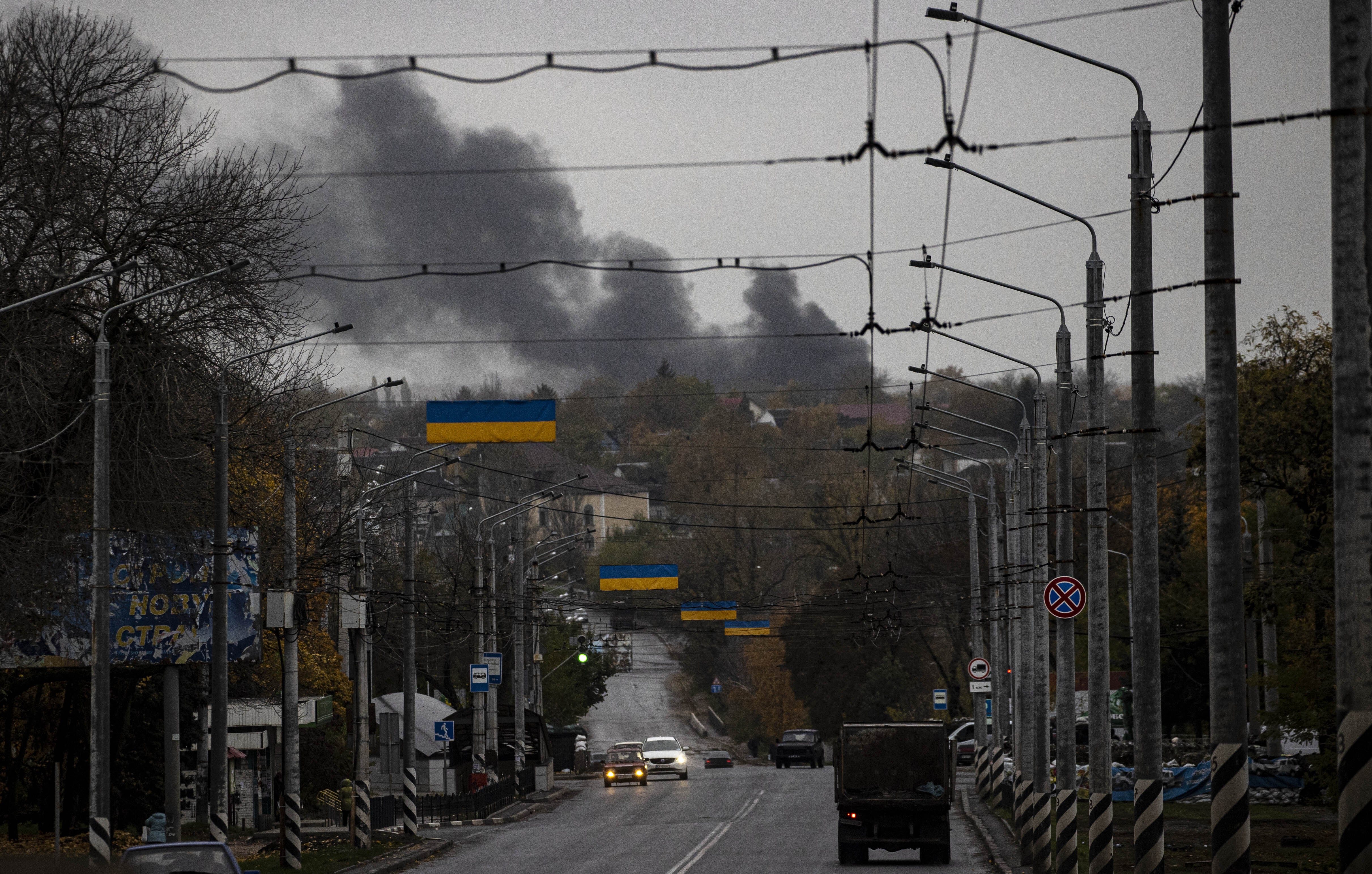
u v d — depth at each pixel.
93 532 40.66
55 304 53.00
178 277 55.72
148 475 55.09
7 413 50.91
